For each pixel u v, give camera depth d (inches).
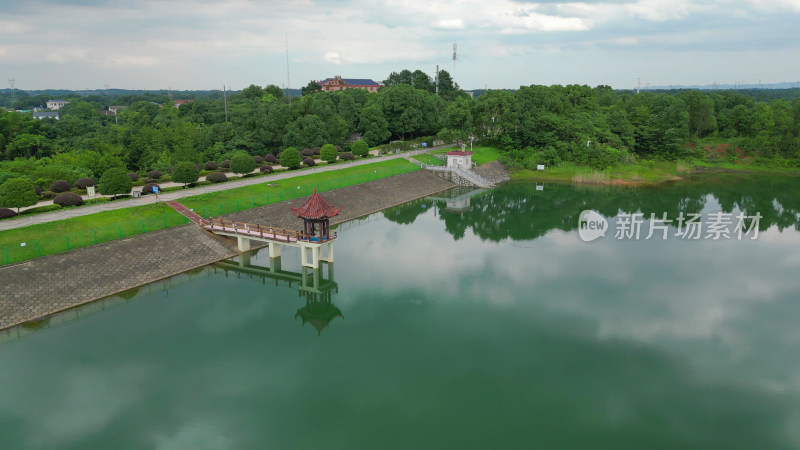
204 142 4923.7
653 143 5324.8
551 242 2706.7
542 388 1365.7
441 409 1272.1
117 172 2593.5
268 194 2977.4
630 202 3745.1
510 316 1796.3
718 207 3560.5
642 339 1633.9
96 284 1883.6
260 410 1262.3
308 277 2191.2
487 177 4512.8
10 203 2204.7
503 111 5172.2
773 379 1414.9
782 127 5285.4
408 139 5910.4
